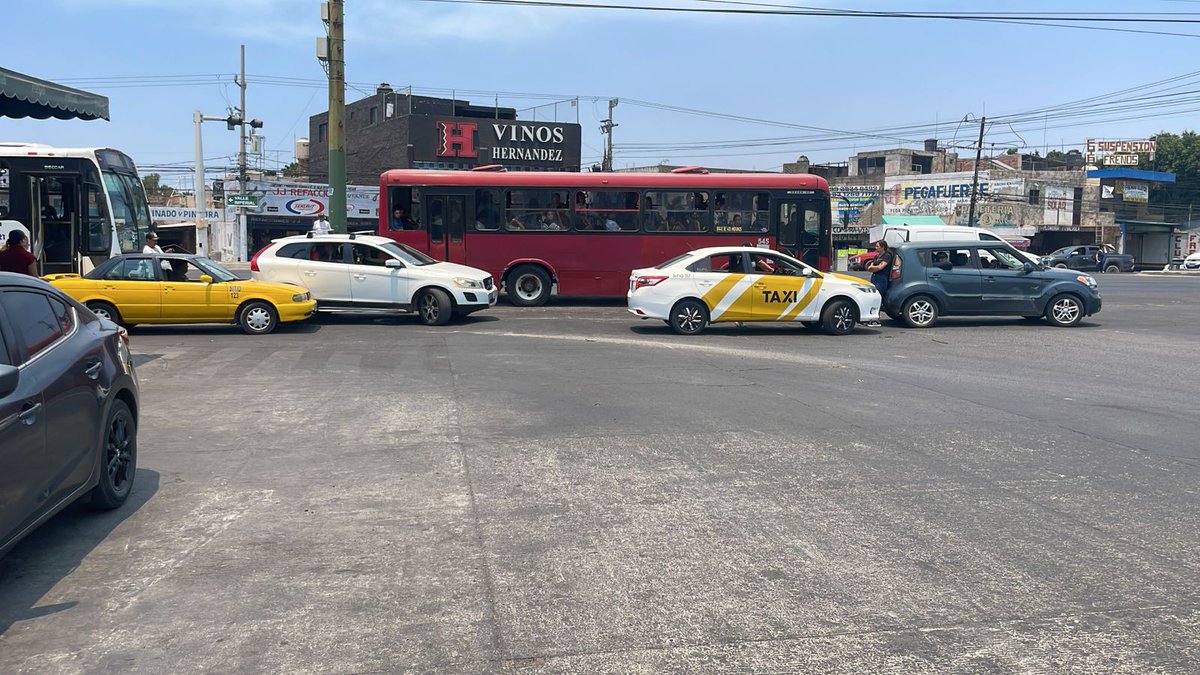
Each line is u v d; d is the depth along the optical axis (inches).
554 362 496.7
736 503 241.9
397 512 235.0
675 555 203.2
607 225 834.2
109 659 155.4
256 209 1931.6
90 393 217.8
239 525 225.1
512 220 830.5
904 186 2488.9
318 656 156.0
